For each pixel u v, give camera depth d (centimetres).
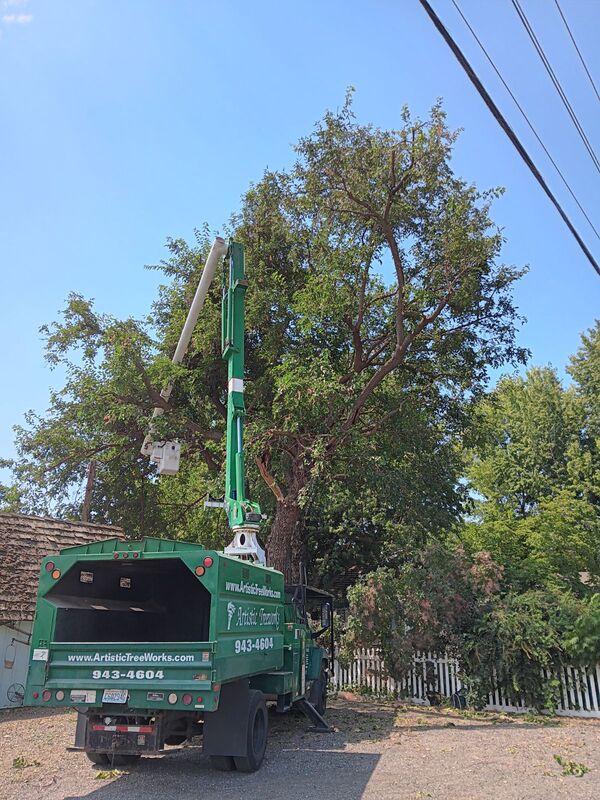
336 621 1653
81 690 722
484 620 1419
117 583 966
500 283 1688
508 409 3350
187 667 702
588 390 3522
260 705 845
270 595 936
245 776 778
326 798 675
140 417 1873
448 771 801
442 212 1633
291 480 1777
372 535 2459
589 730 1119
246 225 1953
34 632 758
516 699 1355
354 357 1728
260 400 1848
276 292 1812
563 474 3177
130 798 678
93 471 2272
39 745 977
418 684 1482
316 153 1572
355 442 1594
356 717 1257
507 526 2333
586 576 2527
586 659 1297
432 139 1437
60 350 1931
